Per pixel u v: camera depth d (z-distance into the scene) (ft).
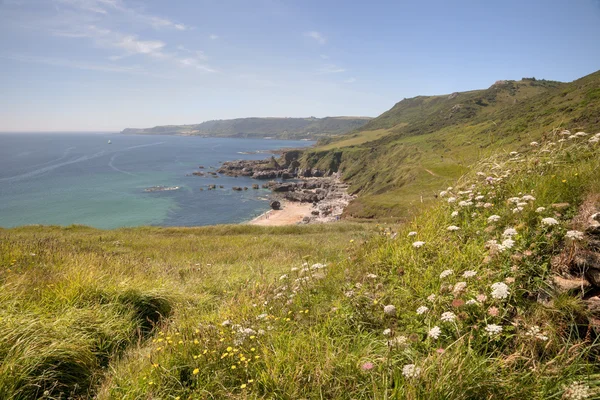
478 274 12.53
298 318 13.56
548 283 10.64
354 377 9.43
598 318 9.41
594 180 14.05
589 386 7.94
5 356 11.40
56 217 191.93
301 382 9.84
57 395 11.37
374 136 638.94
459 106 552.41
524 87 604.90
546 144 20.80
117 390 11.05
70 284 17.81
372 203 165.99
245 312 15.33
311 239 64.59
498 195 18.34
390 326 11.91
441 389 8.14
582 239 10.84
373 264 16.70
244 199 261.24
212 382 10.46
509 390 8.26
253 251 47.52
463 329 10.37
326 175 445.78
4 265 22.34
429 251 15.60
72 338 13.29
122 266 27.40
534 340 9.15
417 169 222.69
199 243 60.39
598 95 180.24
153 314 18.92
